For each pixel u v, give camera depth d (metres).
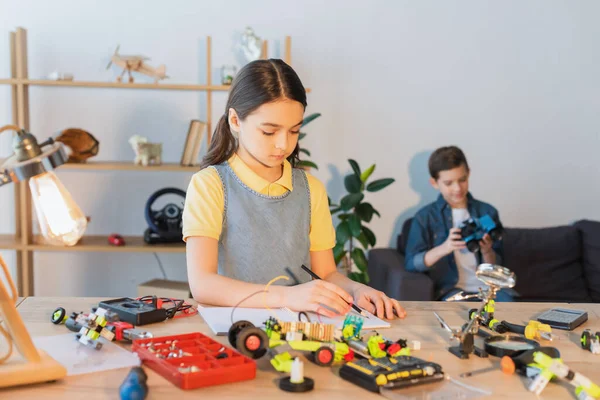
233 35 3.22
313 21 3.25
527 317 1.42
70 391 0.97
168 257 3.35
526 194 3.43
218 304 1.40
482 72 3.35
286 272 1.61
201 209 1.55
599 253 3.17
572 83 3.39
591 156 3.43
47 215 1.02
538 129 3.40
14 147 1.00
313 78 3.29
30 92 3.18
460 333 1.16
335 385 1.01
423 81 3.33
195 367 1.01
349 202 2.97
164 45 3.21
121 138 3.25
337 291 1.36
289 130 1.46
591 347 1.20
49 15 3.14
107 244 3.05
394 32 3.29
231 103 1.52
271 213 1.62
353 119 3.32
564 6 3.34
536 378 1.01
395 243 3.42
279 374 1.05
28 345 1.02
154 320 1.28
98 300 1.45
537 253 3.18
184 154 3.05
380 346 1.12
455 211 2.92
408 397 0.97
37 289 3.32
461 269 2.82
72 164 2.95
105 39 3.18
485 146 3.39
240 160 1.64
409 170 3.37
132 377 0.94
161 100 3.25
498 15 3.32
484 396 0.98
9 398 0.94
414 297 2.71
